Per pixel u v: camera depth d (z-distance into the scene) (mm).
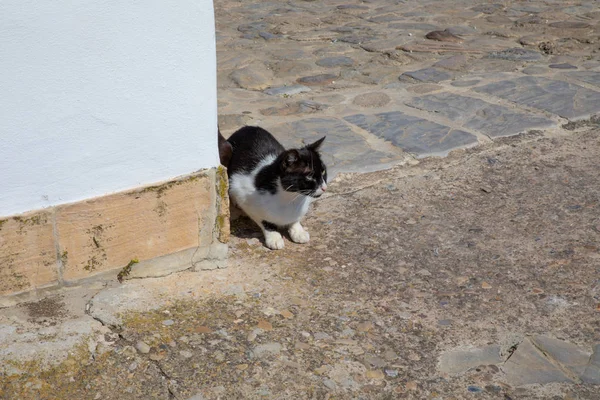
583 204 2893
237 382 2219
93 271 2410
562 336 2373
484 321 2418
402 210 2875
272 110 3539
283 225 2742
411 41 4438
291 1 5688
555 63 4020
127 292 2418
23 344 2227
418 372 2271
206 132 2443
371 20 5023
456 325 2404
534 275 2576
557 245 2699
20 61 2197
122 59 2291
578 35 4461
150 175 2410
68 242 2357
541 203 2904
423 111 3506
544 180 3027
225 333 2338
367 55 4215
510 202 2914
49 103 2250
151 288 2451
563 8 5152
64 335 2264
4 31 2168
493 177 3047
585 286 2531
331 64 4086
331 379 2242
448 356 2314
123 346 2275
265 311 2416
